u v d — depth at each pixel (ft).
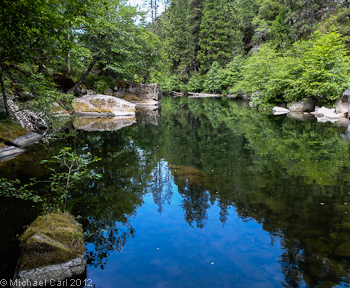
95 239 11.09
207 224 12.22
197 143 31.07
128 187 16.98
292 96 60.75
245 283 8.49
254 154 25.39
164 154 25.79
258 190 16.20
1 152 23.90
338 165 21.15
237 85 115.75
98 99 59.62
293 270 8.98
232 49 147.23
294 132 36.81
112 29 53.83
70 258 8.91
